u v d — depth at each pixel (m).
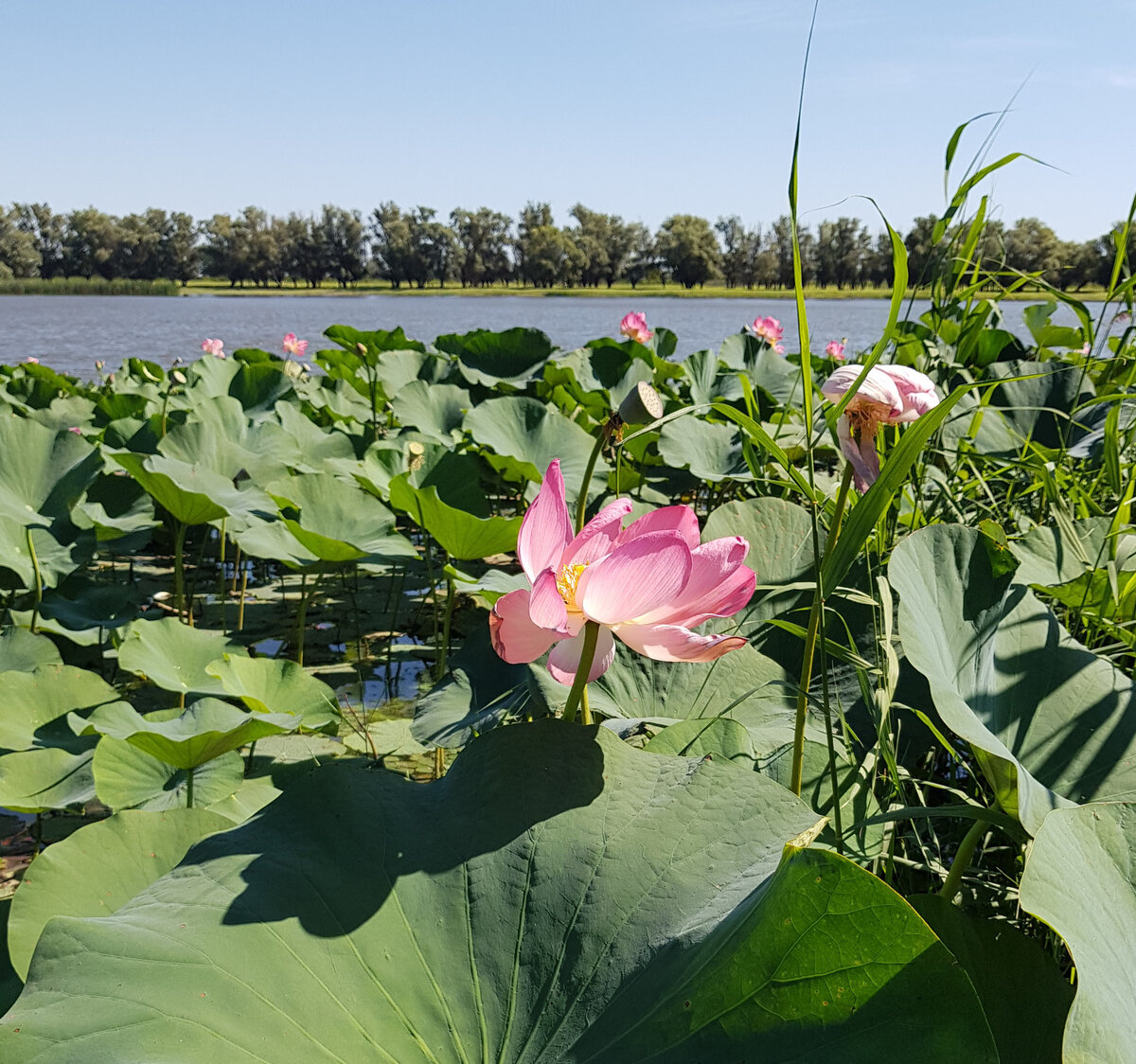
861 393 1.41
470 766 1.35
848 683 2.19
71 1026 0.94
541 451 4.96
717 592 1.24
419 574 4.94
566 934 1.14
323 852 1.23
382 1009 1.06
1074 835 1.17
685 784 1.30
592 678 1.37
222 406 4.98
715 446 5.04
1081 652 1.69
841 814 1.64
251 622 4.20
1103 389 2.67
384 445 4.59
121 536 3.78
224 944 1.08
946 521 2.75
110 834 1.59
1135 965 1.06
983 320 2.71
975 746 1.29
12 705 2.46
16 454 3.63
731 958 1.01
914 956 0.93
